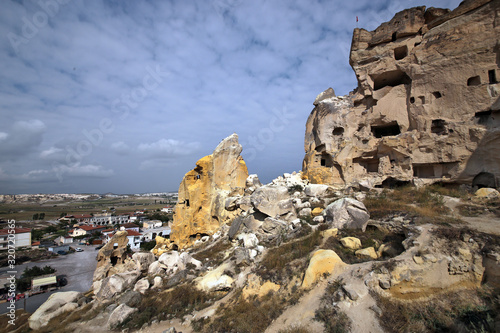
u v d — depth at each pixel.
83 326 10.73
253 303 8.89
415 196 13.74
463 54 15.16
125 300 11.76
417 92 16.80
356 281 7.65
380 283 7.32
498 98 13.76
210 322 8.76
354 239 10.32
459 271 7.48
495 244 7.65
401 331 6.21
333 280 8.11
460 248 7.90
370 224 11.70
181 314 9.99
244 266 11.98
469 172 14.30
